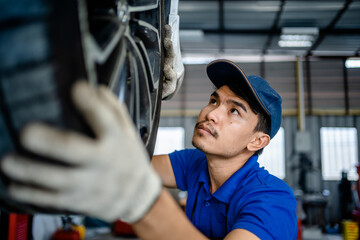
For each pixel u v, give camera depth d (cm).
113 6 46
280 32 762
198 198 109
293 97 884
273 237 75
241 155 104
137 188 36
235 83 101
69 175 31
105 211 35
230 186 98
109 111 31
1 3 33
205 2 649
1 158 33
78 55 35
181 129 905
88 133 33
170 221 43
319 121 873
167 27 73
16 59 33
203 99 907
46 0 33
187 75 920
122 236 571
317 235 636
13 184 34
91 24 45
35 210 42
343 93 878
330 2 639
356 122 866
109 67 43
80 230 516
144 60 55
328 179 841
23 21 33
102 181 33
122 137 32
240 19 716
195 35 757
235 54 907
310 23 730
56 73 33
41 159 31
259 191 88
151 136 61
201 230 106
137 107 53
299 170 838
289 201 87
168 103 915
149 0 57
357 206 643
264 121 102
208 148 96
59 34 34
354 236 596
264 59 916
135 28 54
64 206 34
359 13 676
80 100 30
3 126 33
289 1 638
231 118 97
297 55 891
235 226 75
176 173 121
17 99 33
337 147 861
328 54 894
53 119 33
